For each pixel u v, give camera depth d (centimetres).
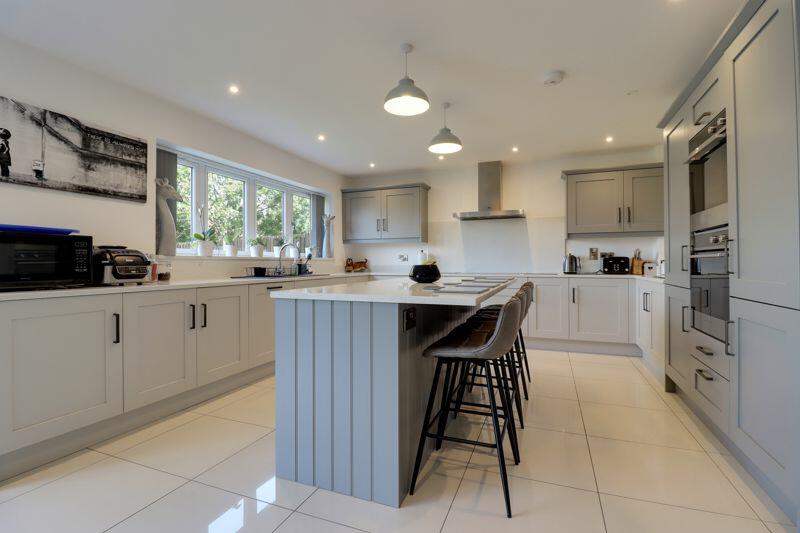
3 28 218
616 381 336
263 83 289
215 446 220
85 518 157
